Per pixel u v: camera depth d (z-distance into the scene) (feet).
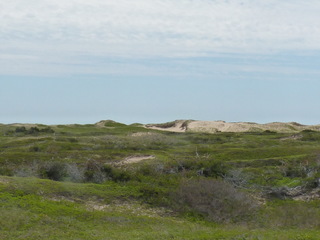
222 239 44.37
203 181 68.28
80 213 53.52
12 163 89.04
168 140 147.95
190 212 61.52
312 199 73.10
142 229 50.11
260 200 72.33
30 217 49.34
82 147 121.39
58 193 60.13
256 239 43.91
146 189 65.51
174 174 79.10
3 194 55.26
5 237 43.04
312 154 102.12
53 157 97.76
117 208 59.16
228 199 64.49
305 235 46.19
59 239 43.42
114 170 74.38
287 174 86.43
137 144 132.87
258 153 111.65
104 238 44.01
